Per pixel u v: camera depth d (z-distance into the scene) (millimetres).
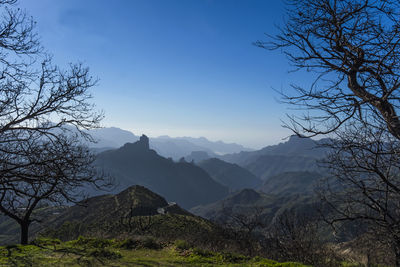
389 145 4660
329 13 4238
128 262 7137
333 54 4340
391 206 6016
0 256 6828
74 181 7695
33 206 11297
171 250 8938
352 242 6863
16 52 6914
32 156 6684
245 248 10305
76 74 7977
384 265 6387
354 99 4219
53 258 7066
